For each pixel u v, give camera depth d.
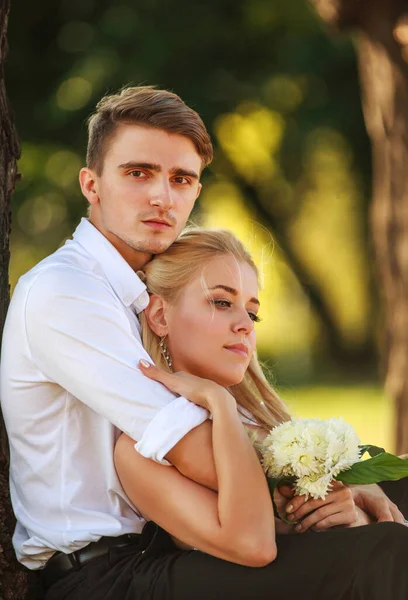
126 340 4.00
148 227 4.31
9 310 4.12
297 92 20.41
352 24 8.70
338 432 3.95
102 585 3.92
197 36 18.80
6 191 4.66
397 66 8.80
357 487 4.53
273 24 19.50
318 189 23.06
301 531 4.04
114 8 19.06
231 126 20.20
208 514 3.75
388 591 3.64
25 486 4.16
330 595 3.71
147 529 3.99
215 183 22.03
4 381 4.14
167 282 4.38
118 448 3.96
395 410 9.48
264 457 3.96
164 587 3.80
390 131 9.26
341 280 25.89
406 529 3.74
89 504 4.07
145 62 18.38
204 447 3.82
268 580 3.73
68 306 3.96
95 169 4.41
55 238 21.75
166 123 4.31
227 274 4.38
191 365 4.35
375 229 9.74
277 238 23.88
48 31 19.44
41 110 19.36
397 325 9.53
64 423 4.07
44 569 4.16
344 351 24.56
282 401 4.89
